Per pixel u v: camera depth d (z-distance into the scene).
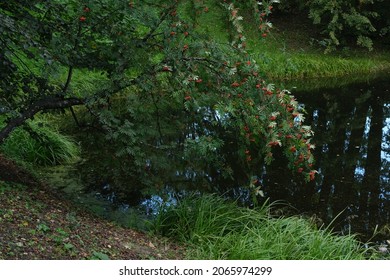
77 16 5.89
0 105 5.67
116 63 6.28
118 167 7.88
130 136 6.22
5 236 4.41
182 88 5.89
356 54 18.05
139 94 6.59
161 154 6.75
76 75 10.62
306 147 5.83
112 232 5.68
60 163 8.30
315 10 17.38
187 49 5.96
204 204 6.50
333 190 8.13
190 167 7.45
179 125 6.57
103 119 6.03
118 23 6.14
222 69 5.96
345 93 14.68
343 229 6.93
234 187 8.01
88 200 7.12
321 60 16.66
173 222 6.36
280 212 7.23
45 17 6.12
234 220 6.32
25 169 7.47
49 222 5.08
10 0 5.67
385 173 8.90
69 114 10.32
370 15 18.55
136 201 7.23
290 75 15.59
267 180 8.38
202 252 5.59
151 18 5.94
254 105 5.87
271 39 17.41
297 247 5.51
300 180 8.45
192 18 6.13
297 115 5.78
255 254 5.30
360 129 11.39
